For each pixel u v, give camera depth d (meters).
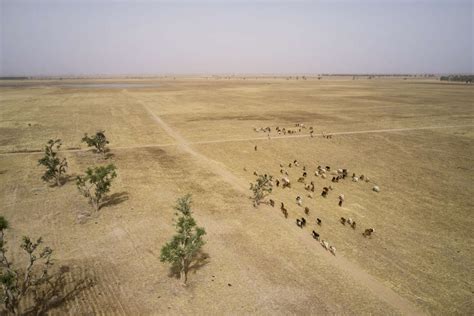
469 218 30.17
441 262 23.53
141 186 36.16
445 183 38.69
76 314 17.83
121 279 20.88
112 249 24.17
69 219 28.42
